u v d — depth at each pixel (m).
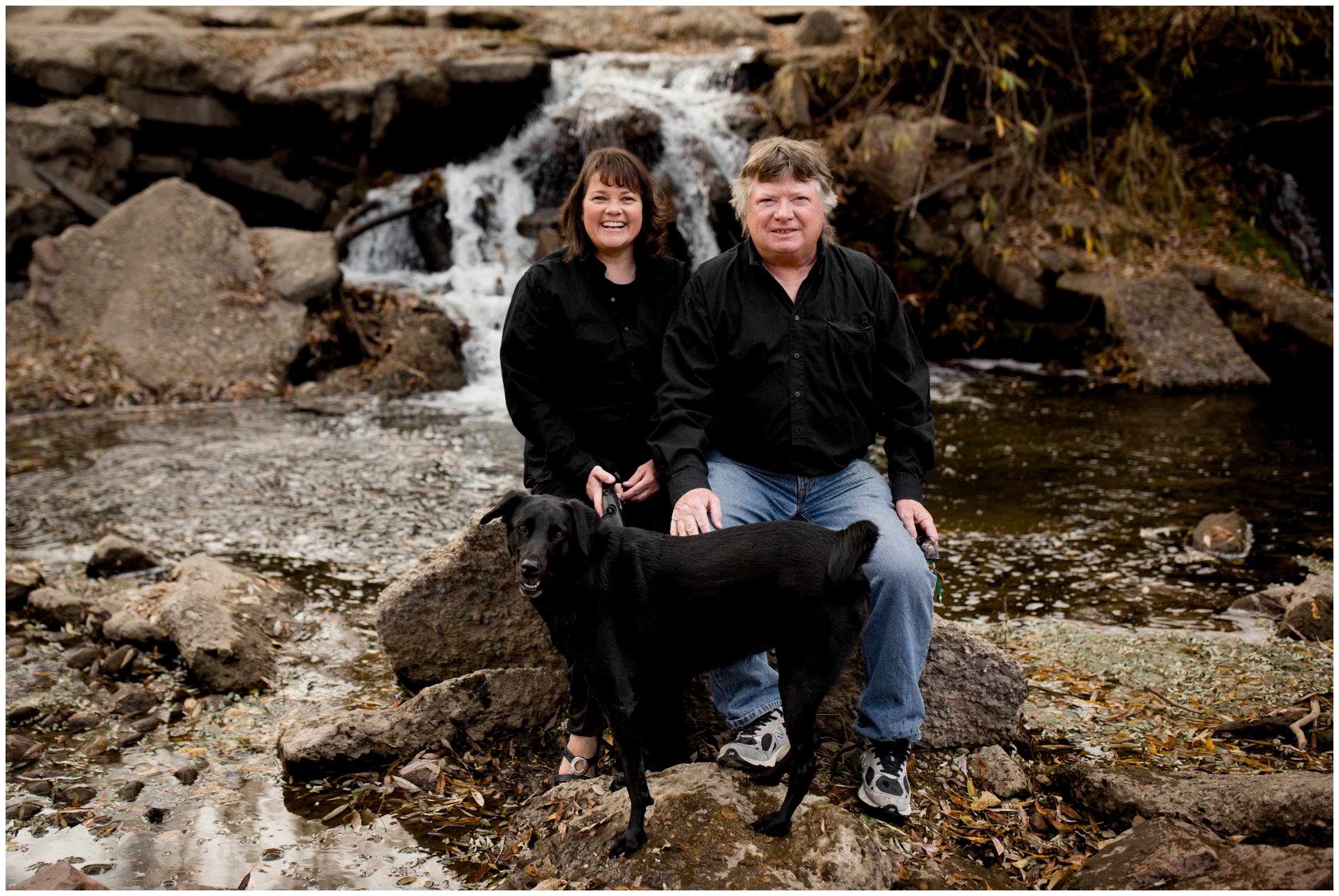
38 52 9.44
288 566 4.57
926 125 9.54
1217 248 9.36
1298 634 3.62
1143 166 9.68
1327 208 10.20
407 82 10.43
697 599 2.28
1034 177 9.60
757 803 2.40
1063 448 6.48
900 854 2.38
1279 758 2.77
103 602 4.05
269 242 9.31
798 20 13.44
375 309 9.14
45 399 7.59
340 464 6.18
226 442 6.68
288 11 13.03
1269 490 5.49
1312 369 8.48
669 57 11.58
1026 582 4.29
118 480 5.84
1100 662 3.45
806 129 10.34
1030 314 9.55
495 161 10.97
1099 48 9.66
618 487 2.80
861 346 2.81
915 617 2.48
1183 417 7.23
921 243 9.73
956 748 2.84
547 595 2.31
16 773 2.87
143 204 9.02
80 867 2.40
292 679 3.50
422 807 2.66
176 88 10.00
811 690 2.25
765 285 2.84
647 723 2.90
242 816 2.63
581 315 2.91
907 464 2.86
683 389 2.82
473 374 8.79
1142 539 4.79
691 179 10.05
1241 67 9.91
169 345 8.32
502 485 5.77
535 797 2.64
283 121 10.52
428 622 3.20
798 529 2.33
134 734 3.08
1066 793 2.63
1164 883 2.09
